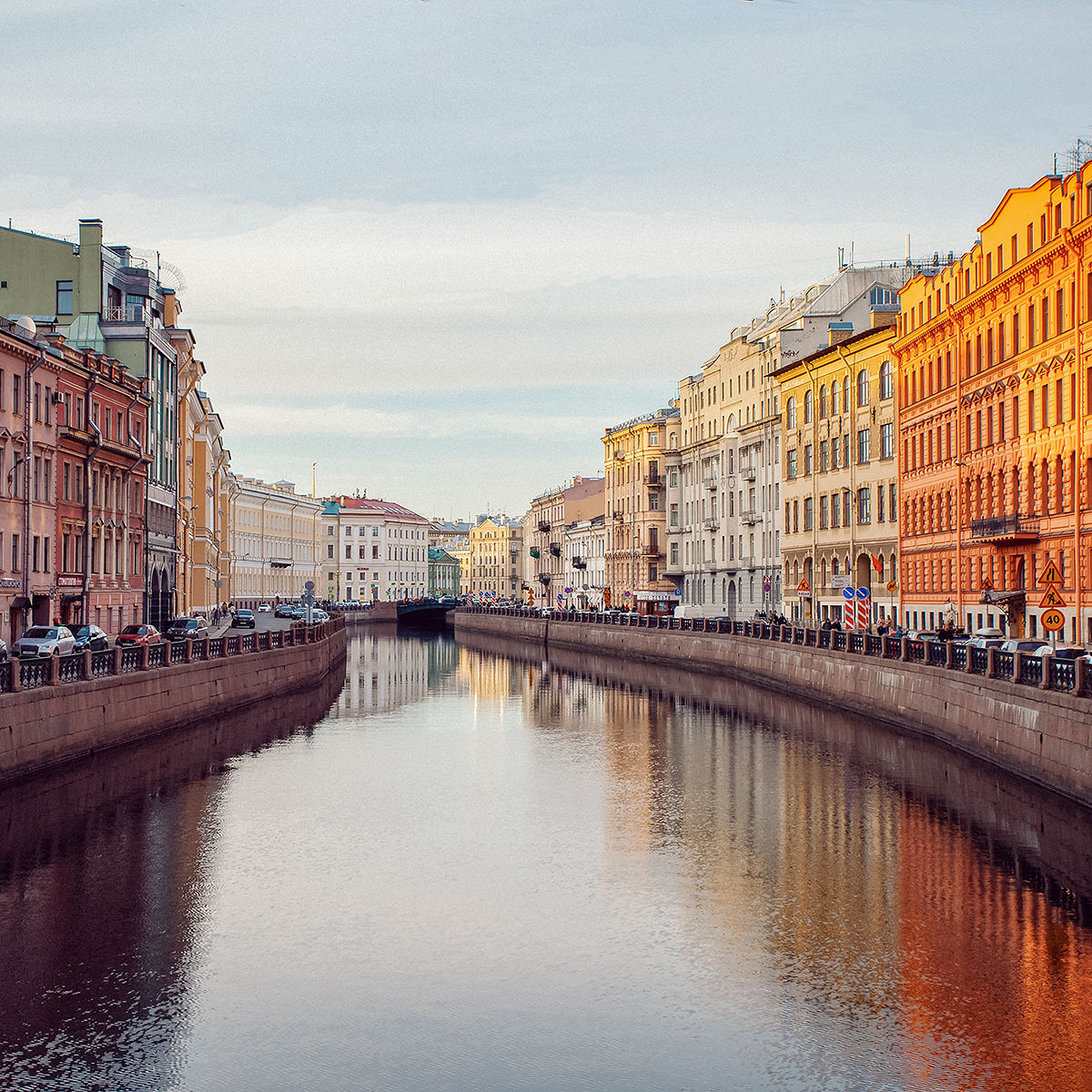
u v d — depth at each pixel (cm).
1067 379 4978
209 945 1941
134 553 6681
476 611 15325
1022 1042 1569
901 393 7025
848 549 7819
